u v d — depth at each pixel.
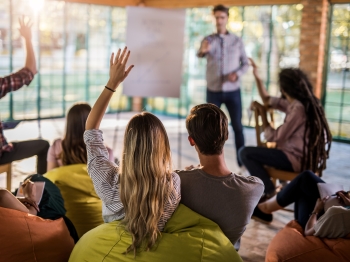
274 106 3.95
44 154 3.78
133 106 8.95
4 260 1.97
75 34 8.07
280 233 2.50
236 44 5.38
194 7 7.50
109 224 1.95
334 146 6.53
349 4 6.49
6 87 3.22
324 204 2.51
